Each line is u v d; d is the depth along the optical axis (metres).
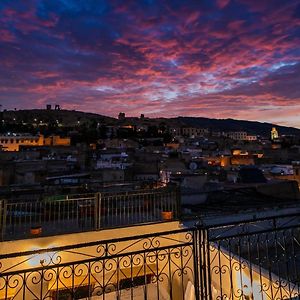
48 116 153.50
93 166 37.09
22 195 12.98
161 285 9.34
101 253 8.50
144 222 9.28
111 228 8.79
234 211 10.38
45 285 8.00
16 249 7.79
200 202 12.85
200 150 68.00
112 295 8.88
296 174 29.50
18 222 9.34
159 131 129.75
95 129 114.88
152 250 4.19
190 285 8.05
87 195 10.04
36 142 77.31
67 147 58.50
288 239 8.34
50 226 9.10
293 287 4.89
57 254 8.08
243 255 7.25
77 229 8.80
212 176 28.23
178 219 9.49
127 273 9.24
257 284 5.78
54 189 13.82
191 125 173.50
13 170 26.59
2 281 7.46
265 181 22.05
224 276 6.80
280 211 10.45
